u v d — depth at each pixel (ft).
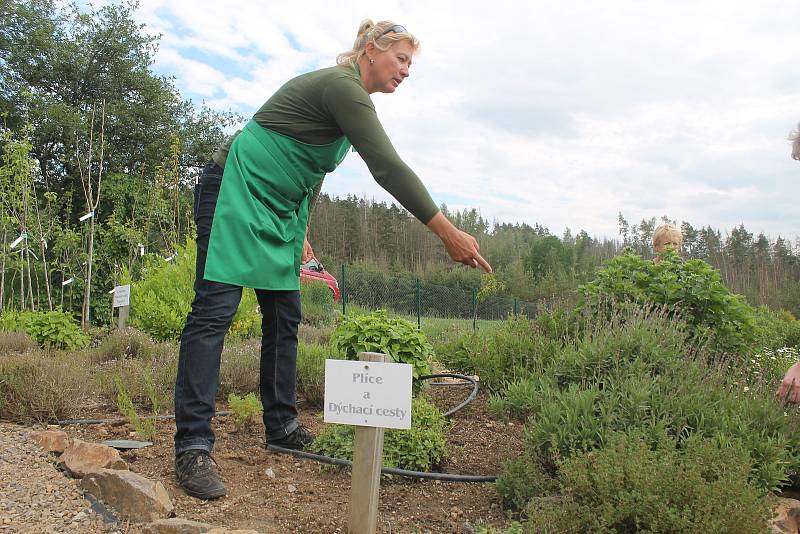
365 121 8.85
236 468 9.91
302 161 9.58
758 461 8.94
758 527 6.34
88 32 73.82
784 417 9.84
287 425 10.90
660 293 15.49
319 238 174.91
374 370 7.27
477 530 7.54
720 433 8.96
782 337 26.16
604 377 10.90
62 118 66.85
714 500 6.56
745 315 15.03
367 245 179.22
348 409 7.34
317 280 56.65
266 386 10.88
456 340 17.97
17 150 41.39
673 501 6.86
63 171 72.13
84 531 7.39
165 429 11.85
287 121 9.34
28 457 9.62
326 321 45.80
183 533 7.00
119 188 64.08
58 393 12.39
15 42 70.64
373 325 14.05
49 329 24.58
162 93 77.61
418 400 11.66
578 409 9.40
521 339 16.07
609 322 14.33
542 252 191.42
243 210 9.16
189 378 8.93
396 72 10.00
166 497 8.11
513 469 8.87
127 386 14.06
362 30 10.15
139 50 77.61
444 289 89.35
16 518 7.60
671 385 10.42
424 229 188.75
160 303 25.77
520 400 11.56
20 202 41.70
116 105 73.15
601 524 6.82
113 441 10.81
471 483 9.66
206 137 81.30
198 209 9.62
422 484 9.64
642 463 7.29
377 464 7.37
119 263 50.72
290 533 7.68
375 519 7.44
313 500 8.76
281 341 10.73
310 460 10.48
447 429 11.93
